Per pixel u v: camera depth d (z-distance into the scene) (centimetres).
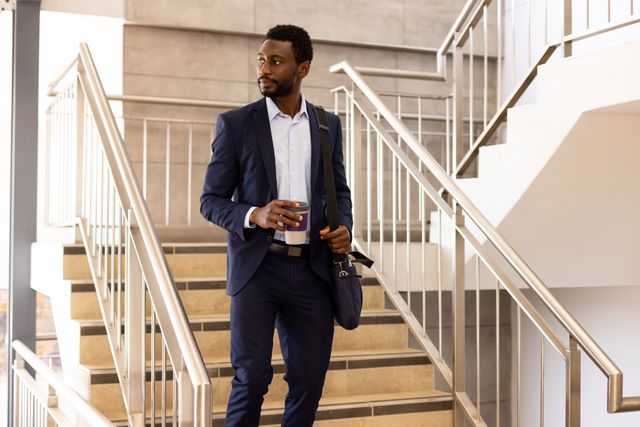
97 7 508
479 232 430
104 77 557
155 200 525
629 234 441
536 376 588
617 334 520
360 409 332
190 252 438
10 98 494
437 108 606
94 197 355
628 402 253
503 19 618
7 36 505
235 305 242
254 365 239
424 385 372
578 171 391
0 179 538
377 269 432
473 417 332
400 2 591
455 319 345
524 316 603
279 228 228
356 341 389
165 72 530
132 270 262
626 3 507
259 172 241
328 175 245
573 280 454
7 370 482
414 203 590
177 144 533
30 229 474
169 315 190
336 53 574
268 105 247
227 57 545
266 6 552
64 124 450
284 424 254
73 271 390
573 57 364
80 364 339
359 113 445
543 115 384
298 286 242
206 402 171
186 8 532
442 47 468
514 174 404
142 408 250
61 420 319
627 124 373
